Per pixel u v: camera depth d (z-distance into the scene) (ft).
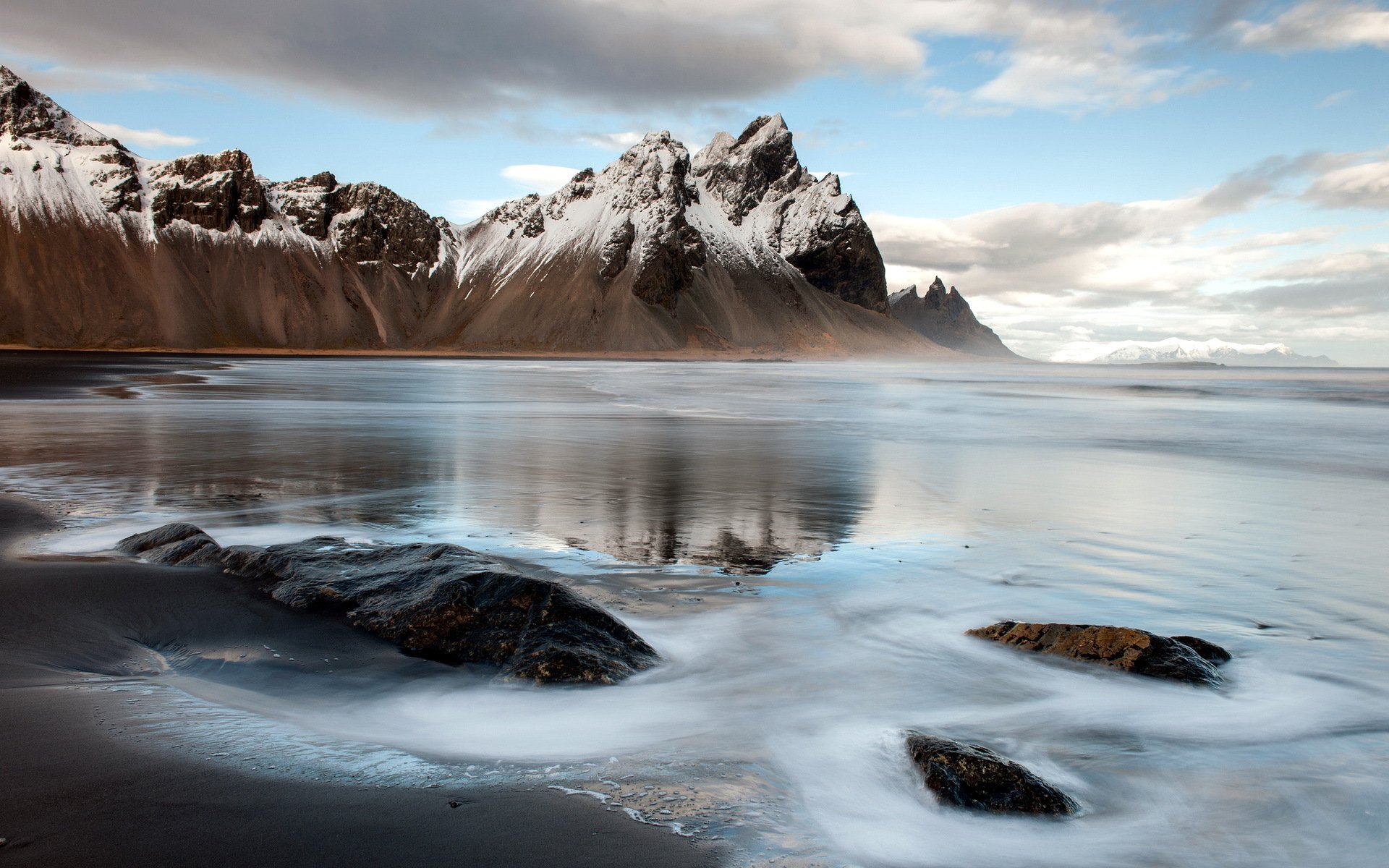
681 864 12.07
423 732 17.29
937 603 27.27
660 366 460.96
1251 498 49.80
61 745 15.53
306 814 13.26
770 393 173.27
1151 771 16.05
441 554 27.12
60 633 22.40
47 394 128.88
